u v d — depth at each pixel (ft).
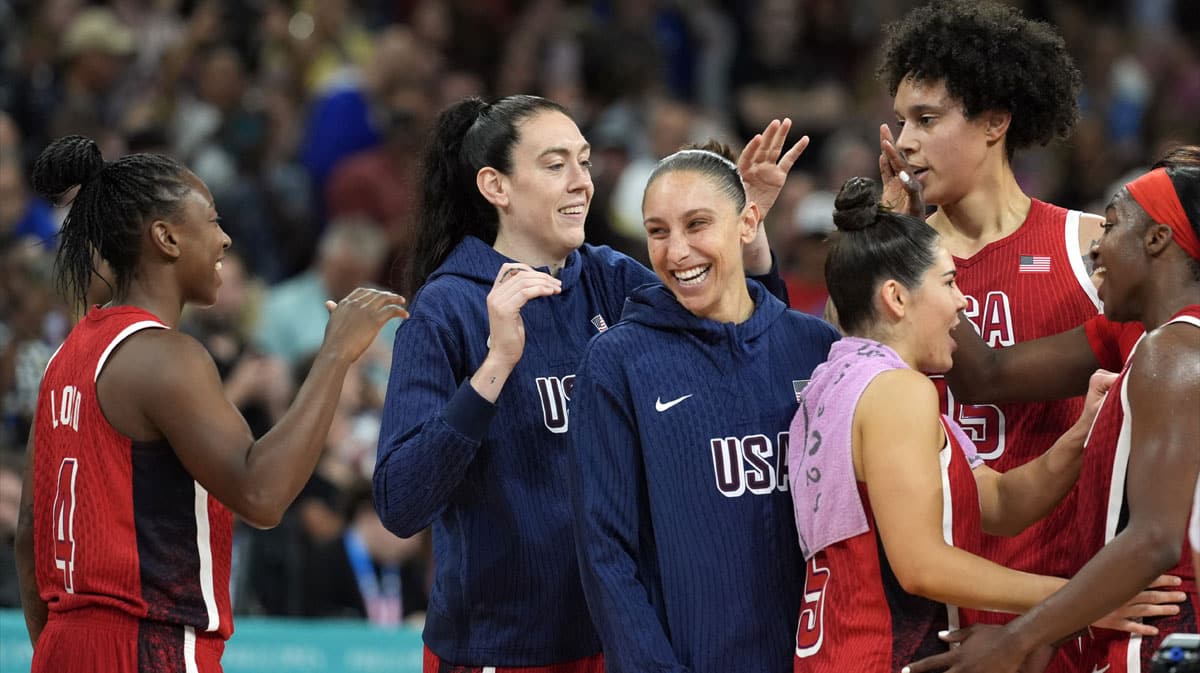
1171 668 32.09
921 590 35.09
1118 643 37.11
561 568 41.96
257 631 58.54
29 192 90.79
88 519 38.40
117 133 97.66
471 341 41.96
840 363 37.29
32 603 41.19
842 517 36.35
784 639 38.47
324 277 84.84
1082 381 42.45
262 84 106.01
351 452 72.33
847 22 126.00
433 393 41.16
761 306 40.27
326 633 59.06
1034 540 43.32
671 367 38.86
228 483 37.88
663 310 39.24
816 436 37.01
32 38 101.71
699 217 38.19
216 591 39.70
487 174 42.80
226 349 75.51
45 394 39.91
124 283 39.99
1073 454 38.60
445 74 115.75
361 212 94.94
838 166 106.73
